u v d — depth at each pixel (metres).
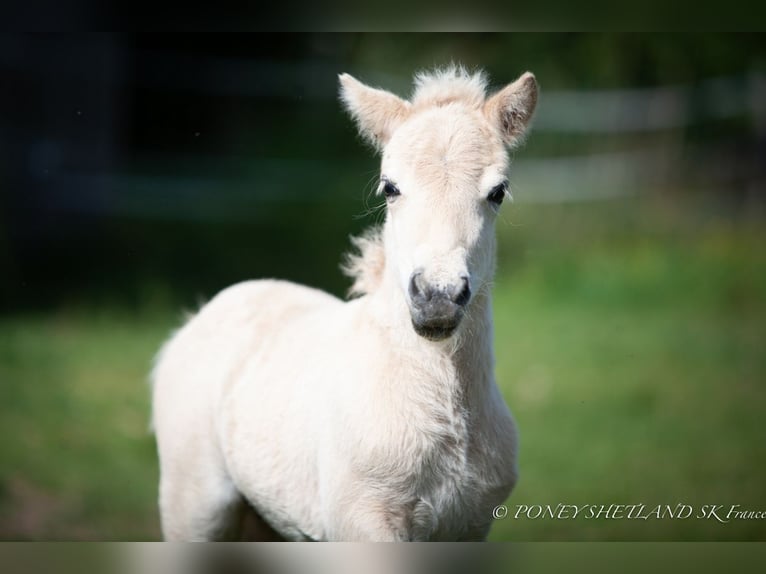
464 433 5.52
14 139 17.77
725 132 23.27
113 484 10.14
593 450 10.78
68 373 13.05
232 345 6.83
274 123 21.56
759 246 19.11
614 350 14.35
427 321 5.04
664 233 19.81
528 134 6.01
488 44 23.45
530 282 17.58
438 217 5.26
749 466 10.28
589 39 23.59
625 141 22.61
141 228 17.50
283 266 17.02
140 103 20.91
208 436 6.66
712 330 15.40
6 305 15.60
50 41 18.22
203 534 6.72
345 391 5.54
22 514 9.32
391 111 5.88
